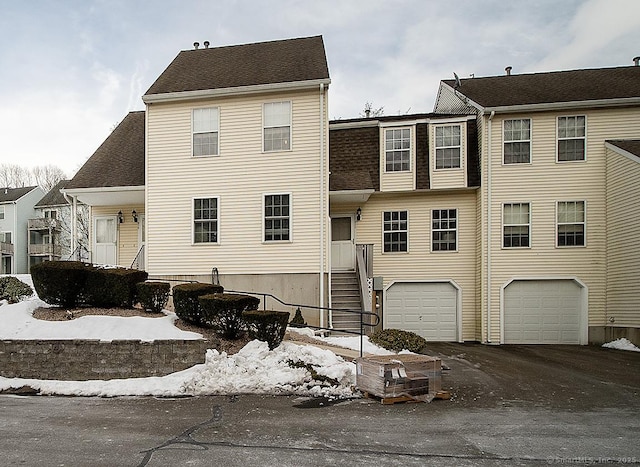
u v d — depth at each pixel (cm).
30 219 4059
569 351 1352
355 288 1496
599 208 1539
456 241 1655
